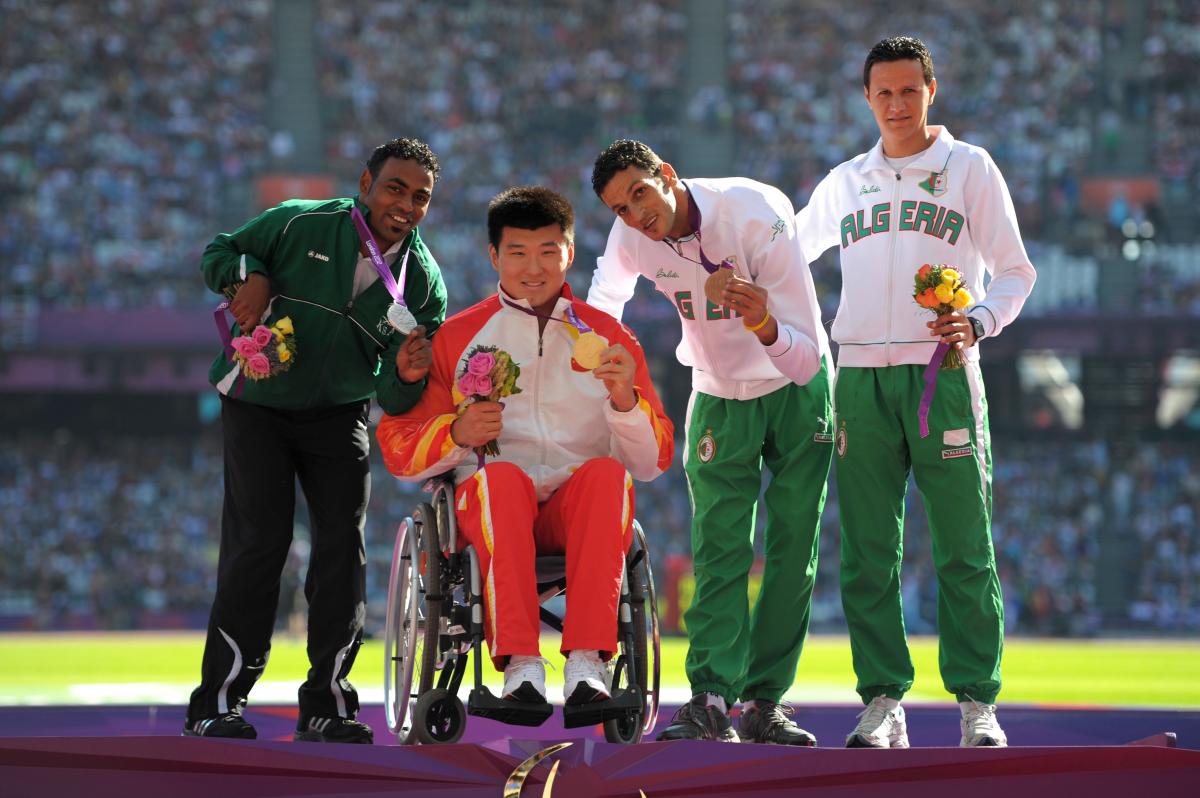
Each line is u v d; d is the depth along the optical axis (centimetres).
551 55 11956
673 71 11869
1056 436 10812
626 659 1558
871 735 1748
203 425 10812
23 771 1391
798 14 11969
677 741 1434
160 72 11550
